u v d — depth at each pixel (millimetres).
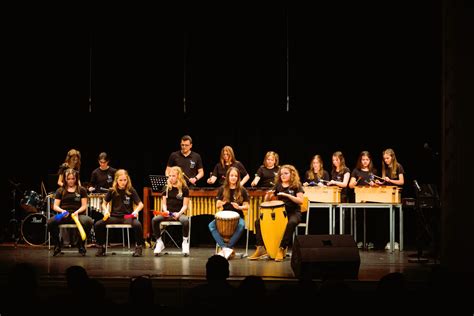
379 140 10734
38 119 11227
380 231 10742
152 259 8359
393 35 10367
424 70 10344
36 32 10914
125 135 11227
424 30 10227
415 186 8312
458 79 5695
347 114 10758
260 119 10977
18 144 11266
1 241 11141
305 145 10922
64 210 8938
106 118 11188
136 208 8930
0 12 10734
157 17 10867
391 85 10523
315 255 6578
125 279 6402
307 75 10742
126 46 10977
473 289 4105
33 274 4121
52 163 11305
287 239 8344
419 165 10625
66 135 11258
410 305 4160
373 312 4180
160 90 11062
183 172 10000
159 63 10984
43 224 10445
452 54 5711
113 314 4043
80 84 11117
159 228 8898
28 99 11141
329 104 10758
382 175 9852
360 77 10617
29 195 10445
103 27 10938
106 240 8930
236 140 11086
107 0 10820
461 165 5707
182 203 9094
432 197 8125
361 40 10508
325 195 9281
